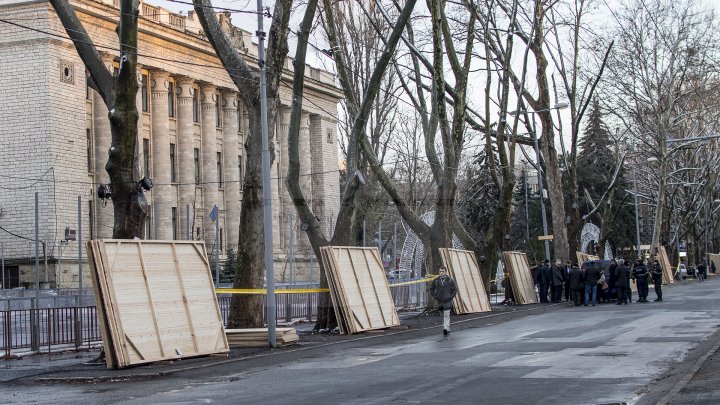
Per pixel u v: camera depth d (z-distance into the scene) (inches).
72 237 2407.7
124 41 869.8
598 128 3521.2
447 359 761.0
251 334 993.5
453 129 1525.6
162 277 848.3
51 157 2400.3
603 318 1262.3
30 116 2418.8
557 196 2043.6
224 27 2886.3
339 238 1235.9
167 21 2896.2
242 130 3395.7
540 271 1977.1
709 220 3587.6
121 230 879.1
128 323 792.9
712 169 3112.7
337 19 1571.1
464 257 1603.1
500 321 1333.7
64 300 1637.6
